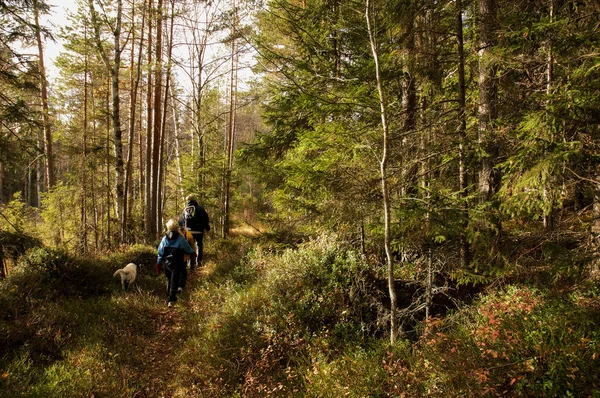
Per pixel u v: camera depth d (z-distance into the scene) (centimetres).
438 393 344
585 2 449
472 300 547
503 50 482
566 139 423
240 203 2034
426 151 562
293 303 571
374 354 466
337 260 632
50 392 376
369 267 637
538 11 543
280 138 877
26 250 748
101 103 1861
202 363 494
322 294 581
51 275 708
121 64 1661
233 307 617
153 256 1012
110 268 863
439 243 563
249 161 909
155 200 1533
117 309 640
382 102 457
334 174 505
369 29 459
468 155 548
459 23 598
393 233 529
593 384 282
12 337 462
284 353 503
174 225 704
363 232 679
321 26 680
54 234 1664
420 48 581
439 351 411
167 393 445
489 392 317
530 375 319
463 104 589
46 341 481
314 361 471
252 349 514
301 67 573
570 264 376
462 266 548
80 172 1507
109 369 455
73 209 1736
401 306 579
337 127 511
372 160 517
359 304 561
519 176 413
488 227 496
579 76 420
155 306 703
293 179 569
